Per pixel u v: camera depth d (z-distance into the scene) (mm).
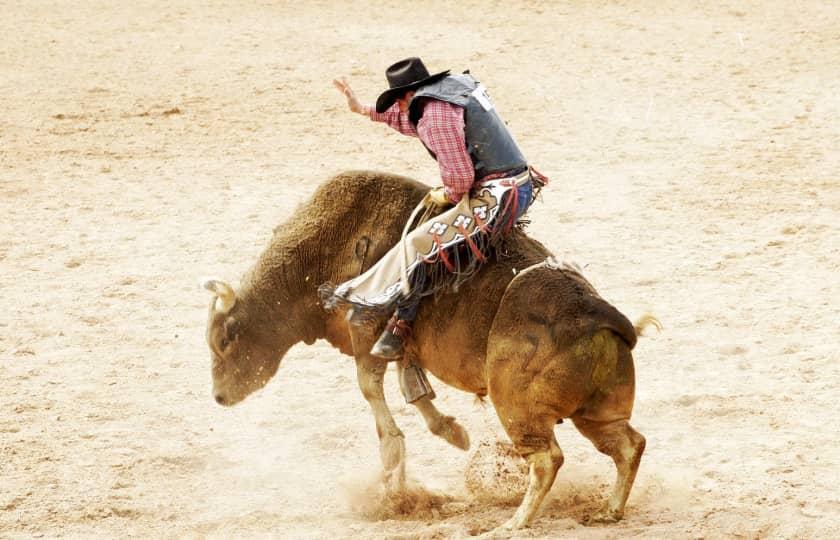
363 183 15430
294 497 15648
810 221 27938
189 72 47469
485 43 52500
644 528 13742
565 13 59750
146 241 27875
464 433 15664
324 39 53750
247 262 26125
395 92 14453
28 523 14539
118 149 36656
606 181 32500
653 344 20891
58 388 19469
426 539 13906
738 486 15164
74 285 24797
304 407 18859
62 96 43344
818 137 36406
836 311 22109
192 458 16859
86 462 16531
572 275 14031
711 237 27156
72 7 63188
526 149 36312
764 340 20859
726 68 47000
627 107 41469
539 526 13914
